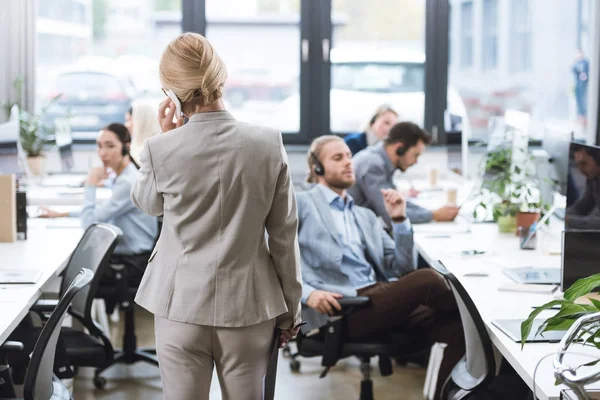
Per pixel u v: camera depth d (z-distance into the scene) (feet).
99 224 13.50
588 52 25.63
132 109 19.99
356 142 21.49
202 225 9.12
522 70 26.20
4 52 24.34
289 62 25.94
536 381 8.50
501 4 25.96
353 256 14.20
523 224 16.43
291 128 26.23
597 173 12.39
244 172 9.07
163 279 9.29
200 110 9.31
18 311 10.97
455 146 21.61
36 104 24.64
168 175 9.15
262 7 25.70
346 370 17.06
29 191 20.97
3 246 15.35
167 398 9.36
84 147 25.31
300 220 13.98
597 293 10.78
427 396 15.21
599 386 7.99
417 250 15.81
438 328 13.21
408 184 22.94
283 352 17.88
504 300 11.73
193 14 25.57
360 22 25.86
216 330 9.18
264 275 9.36
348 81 26.07
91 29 25.48
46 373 10.13
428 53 25.98
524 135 16.56
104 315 18.22
